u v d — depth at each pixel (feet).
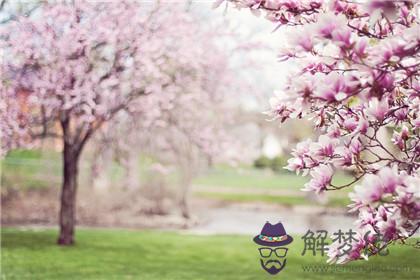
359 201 7.75
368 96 6.76
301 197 72.23
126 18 28.48
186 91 34.63
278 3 8.02
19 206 46.37
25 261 27.55
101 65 30.04
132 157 43.65
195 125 38.34
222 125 43.04
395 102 8.84
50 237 35.37
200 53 31.50
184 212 49.90
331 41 6.61
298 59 8.28
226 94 37.37
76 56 28.04
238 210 62.34
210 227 47.44
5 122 27.96
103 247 32.63
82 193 47.91
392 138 9.43
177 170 49.55
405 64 7.32
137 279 24.48
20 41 26.84
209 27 33.68
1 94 28.14
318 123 8.99
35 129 33.81
